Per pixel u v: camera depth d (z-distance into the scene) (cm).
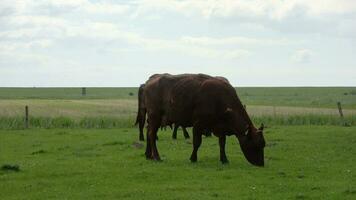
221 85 2022
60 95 14450
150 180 1742
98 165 2047
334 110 5412
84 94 14750
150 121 2178
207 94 2009
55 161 2180
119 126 4109
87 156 2334
